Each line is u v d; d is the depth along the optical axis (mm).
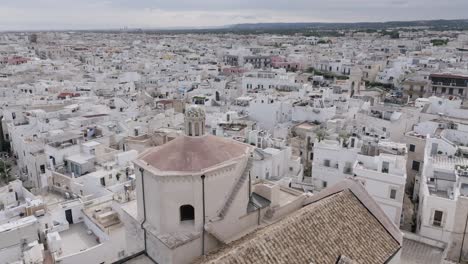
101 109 100250
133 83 150125
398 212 51531
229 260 23109
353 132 75938
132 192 51469
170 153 29062
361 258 26953
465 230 43281
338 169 63375
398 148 60594
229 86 141625
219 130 78625
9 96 119938
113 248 45156
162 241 27938
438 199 46844
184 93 133000
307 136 78812
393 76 167625
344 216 29484
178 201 27938
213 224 28609
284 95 110625
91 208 51594
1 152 100312
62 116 93000
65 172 67688
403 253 40156
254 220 32156
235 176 29859
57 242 43375
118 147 82188
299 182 65625
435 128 72875
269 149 67812
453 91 134500
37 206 50156
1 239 42250
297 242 25797
